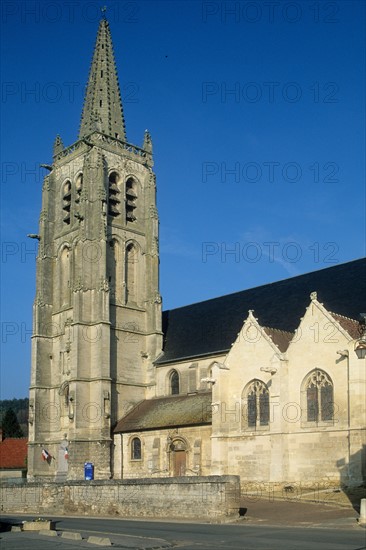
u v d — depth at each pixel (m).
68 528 43.84
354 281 74.00
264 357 65.62
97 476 80.69
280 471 61.50
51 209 96.12
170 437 75.25
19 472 114.44
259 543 32.44
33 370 90.19
